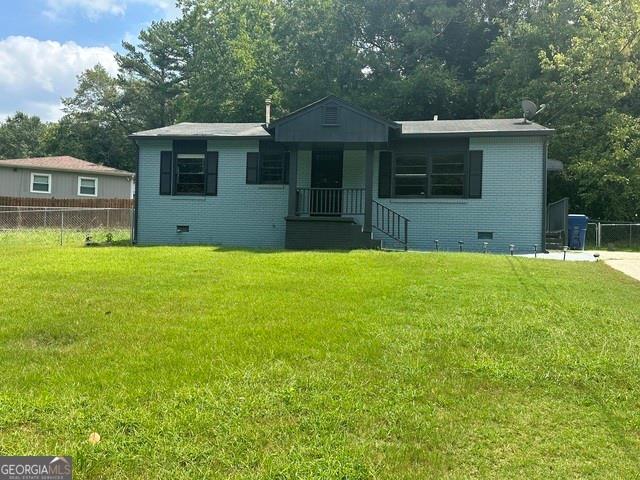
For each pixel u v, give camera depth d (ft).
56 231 67.82
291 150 44.34
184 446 9.27
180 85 140.05
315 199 48.14
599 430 10.30
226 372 12.37
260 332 15.44
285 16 102.94
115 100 148.97
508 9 95.91
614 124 66.18
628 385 12.42
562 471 8.88
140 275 25.14
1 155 199.52
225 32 107.14
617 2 70.08
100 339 14.93
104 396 11.03
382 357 13.65
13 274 25.32
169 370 12.49
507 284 23.35
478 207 44.98
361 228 43.42
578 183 69.97
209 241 49.78
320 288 21.99
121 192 94.58
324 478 8.46
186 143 50.08
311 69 97.35
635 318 17.93
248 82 99.45
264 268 27.63
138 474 8.52
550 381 12.56
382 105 89.81
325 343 14.53
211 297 20.15
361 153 47.91
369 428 10.10
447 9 94.99
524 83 75.15
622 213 69.15
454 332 15.74
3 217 76.89
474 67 99.30
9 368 12.67
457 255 34.47
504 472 8.82
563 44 74.64
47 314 17.40
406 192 46.68
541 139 43.83
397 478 8.53
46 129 179.32
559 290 22.49
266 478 8.45
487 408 11.10
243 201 49.42
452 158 45.60
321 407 10.84
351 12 97.45
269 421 10.23
